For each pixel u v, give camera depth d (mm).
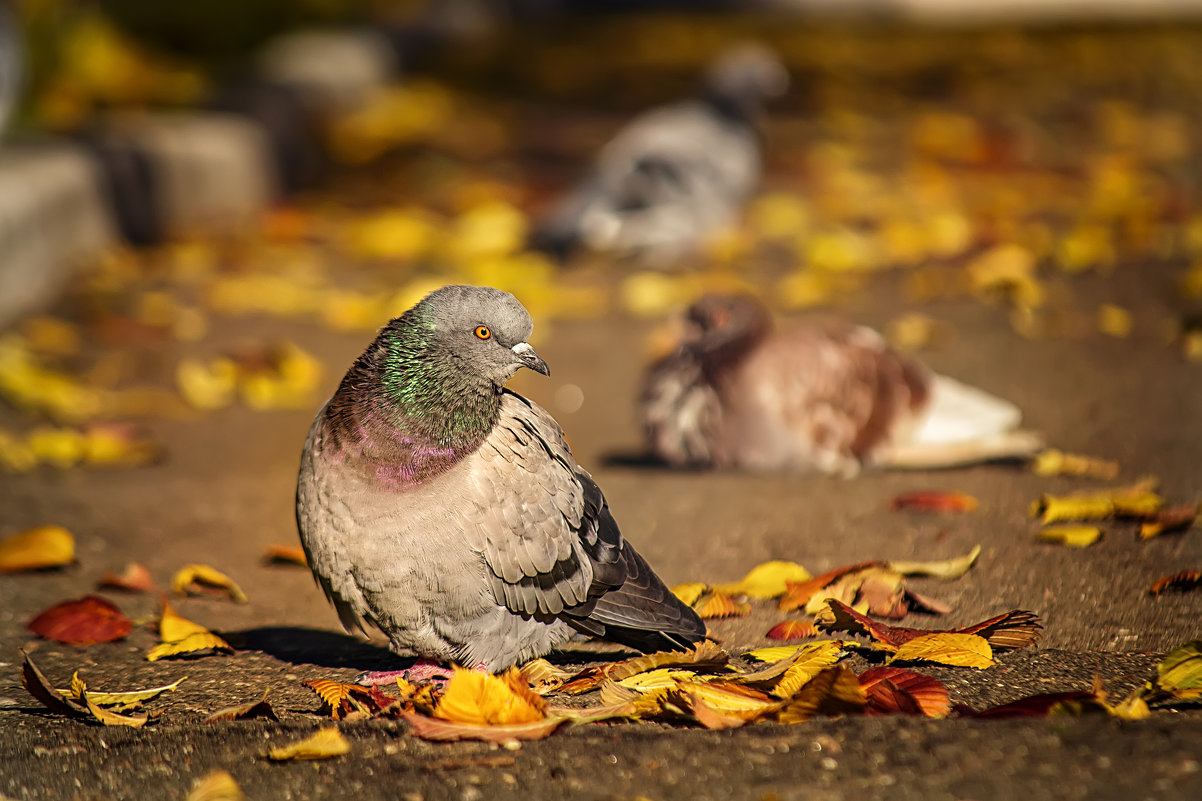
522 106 27562
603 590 6215
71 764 5273
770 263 16922
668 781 4840
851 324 13883
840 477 9812
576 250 16812
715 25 42938
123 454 10539
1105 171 21188
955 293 14961
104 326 14062
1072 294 14562
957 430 10000
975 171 21859
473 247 17000
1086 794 4523
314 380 12719
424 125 25359
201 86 23344
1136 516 8156
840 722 5211
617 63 33156
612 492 9500
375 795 4879
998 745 4898
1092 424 10383
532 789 4848
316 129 23156
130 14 26641
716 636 6699
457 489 5875
